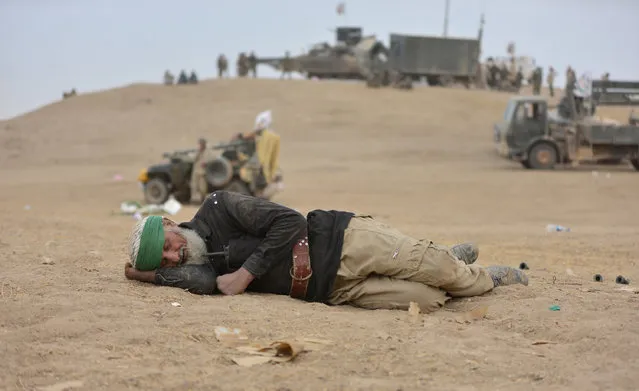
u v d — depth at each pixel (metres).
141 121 53.09
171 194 24.23
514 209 23.53
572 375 4.28
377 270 6.01
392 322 5.44
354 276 6.01
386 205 24.67
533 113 35.22
